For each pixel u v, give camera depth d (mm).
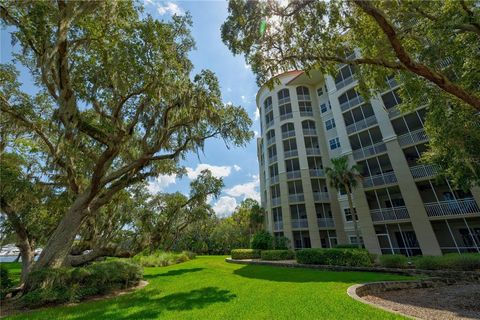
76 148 10070
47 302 8445
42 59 8883
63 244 10344
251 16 9195
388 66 8336
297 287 9719
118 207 16984
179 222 26406
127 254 15047
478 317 6434
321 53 9422
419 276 12711
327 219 28625
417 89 10875
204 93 12367
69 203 15047
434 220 18547
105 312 7043
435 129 11766
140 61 9992
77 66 10625
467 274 12242
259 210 41469
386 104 22328
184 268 20094
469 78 10000
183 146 13156
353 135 24469
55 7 9000
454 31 9203
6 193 11719
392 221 20328
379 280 11094
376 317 5504
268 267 19297
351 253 16516
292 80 33344
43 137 11727
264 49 10055
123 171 11664
